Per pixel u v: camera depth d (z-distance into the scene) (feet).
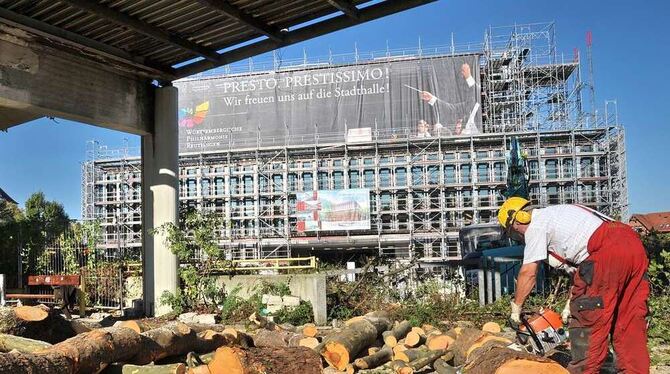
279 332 28.60
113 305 53.83
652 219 89.66
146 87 50.70
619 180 126.72
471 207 129.80
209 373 17.67
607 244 14.25
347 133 140.46
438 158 133.08
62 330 22.41
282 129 143.95
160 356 21.07
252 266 56.65
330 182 136.67
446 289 40.34
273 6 39.34
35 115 55.67
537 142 129.18
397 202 133.28
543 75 141.28
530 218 15.46
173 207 49.96
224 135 146.41
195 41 45.57
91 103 46.16
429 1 37.19
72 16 41.11
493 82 143.23
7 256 61.46
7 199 108.17
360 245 133.59
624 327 14.30
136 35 44.29
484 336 21.24
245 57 47.03
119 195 144.56
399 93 139.95
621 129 127.44
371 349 26.35
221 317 42.06
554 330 16.21
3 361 14.94
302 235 134.21
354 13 38.88
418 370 23.70
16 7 39.55
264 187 138.92
